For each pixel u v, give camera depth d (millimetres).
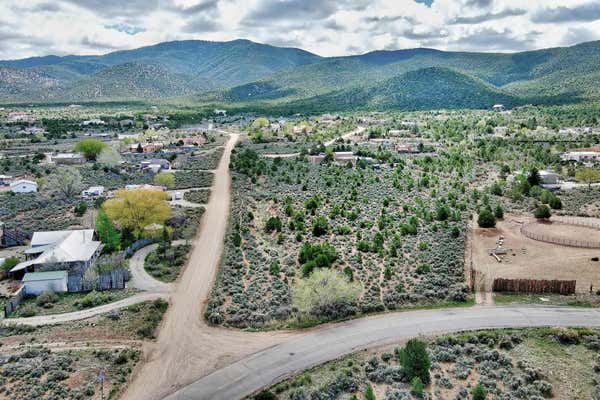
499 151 165375
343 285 58000
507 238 81750
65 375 45812
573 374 44656
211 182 140750
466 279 65625
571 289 61125
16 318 59125
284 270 71375
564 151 167500
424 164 150250
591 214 95438
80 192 130625
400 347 49562
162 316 59031
